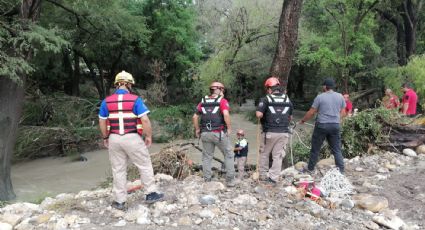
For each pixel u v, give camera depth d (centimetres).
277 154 645
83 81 3562
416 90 1625
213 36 2453
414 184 655
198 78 2286
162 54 2880
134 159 523
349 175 722
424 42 2469
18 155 1641
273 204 550
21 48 1061
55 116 1872
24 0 1141
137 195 583
